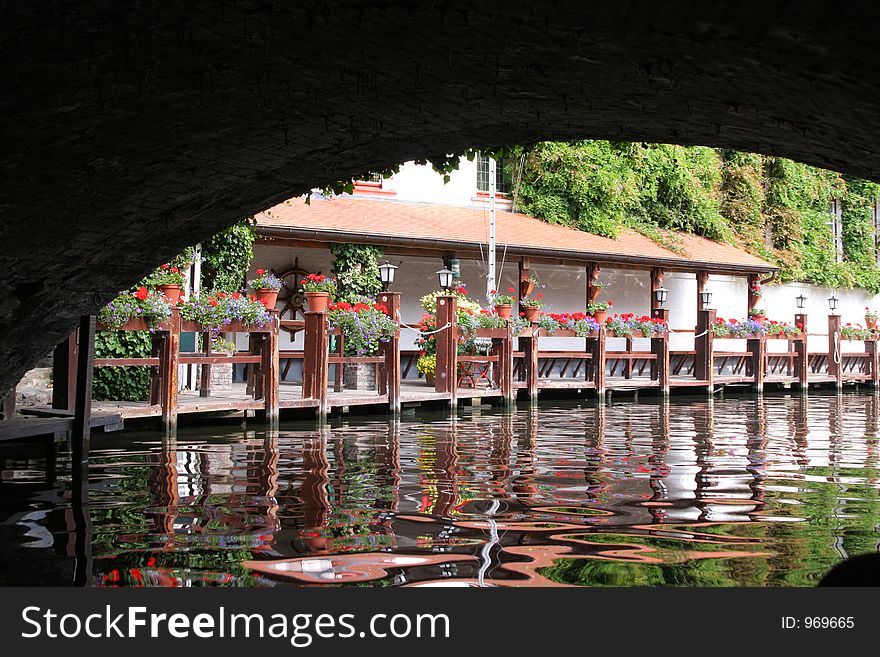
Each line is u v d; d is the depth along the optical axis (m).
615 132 5.21
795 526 5.48
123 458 8.65
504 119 5.02
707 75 3.88
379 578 4.27
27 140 4.40
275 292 13.35
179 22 3.62
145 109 4.39
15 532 5.23
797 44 3.32
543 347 22.56
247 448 9.58
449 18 3.59
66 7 3.45
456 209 23.30
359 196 22.06
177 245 6.33
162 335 11.16
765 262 26.77
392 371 14.61
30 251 5.46
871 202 33.78
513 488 6.96
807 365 25.88
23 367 6.80
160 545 4.91
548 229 23.33
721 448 9.95
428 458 8.82
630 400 19.67
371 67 4.15
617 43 3.68
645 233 25.66
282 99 4.51
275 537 5.11
